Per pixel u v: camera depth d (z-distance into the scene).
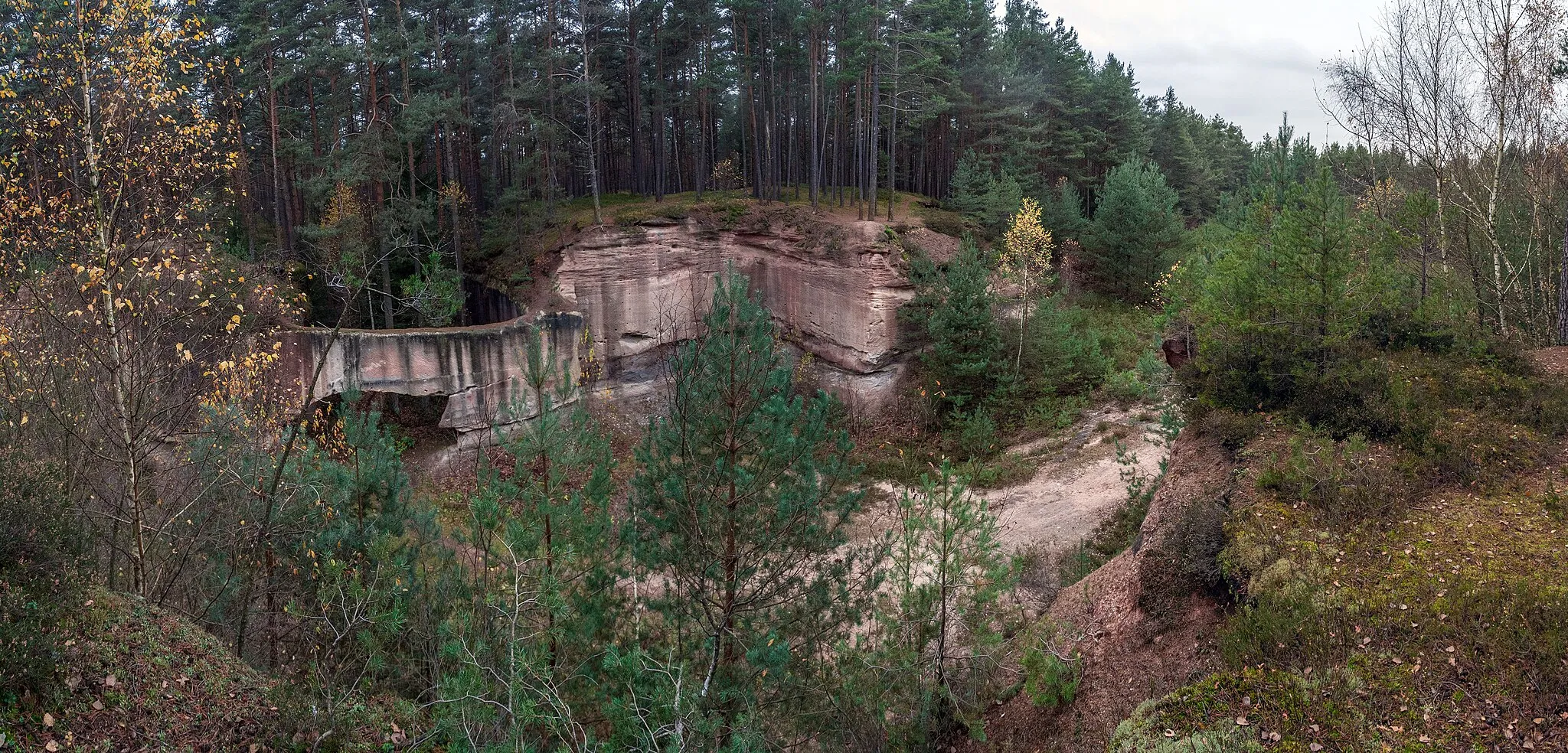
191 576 14.77
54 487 11.63
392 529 14.67
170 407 13.95
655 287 38.97
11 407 13.94
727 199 43.41
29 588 10.06
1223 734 9.88
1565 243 19.92
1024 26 61.59
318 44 36.47
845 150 52.78
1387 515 12.65
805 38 44.62
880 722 12.97
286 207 40.12
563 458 13.73
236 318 14.75
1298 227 16.42
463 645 9.94
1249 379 16.80
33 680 8.94
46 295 13.32
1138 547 16.02
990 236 43.38
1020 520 25.56
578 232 38.84
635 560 13.23
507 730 9.48
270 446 15.73
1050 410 32.62
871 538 15.84
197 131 13.52
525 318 36.44
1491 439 13.92
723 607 12.09
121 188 12.55
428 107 35.78
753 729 10.51
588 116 39.84
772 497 12.13
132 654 10.46
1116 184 41.28
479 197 47.94
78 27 12.24
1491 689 9.07
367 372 31.92
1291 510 13.30
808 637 12.49
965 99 49.72
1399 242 18.91
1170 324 31.61
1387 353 17.28
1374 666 9.94
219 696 10.66
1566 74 21.22
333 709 10.66
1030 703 13.54
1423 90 23.33
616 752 9.66
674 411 12.07
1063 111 53.16
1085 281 42.94
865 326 36.66
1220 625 12.22
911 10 39.88
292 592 13.91
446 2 40.72
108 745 9.01
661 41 45.31
